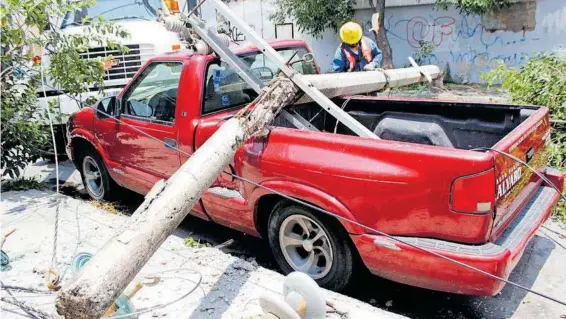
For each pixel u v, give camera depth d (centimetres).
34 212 512
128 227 275
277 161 361
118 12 836
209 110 443
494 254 286
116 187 578
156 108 470
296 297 277
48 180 700
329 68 1625
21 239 445
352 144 329
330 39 1597
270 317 264
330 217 343
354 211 327
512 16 1336
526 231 329
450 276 295
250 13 1672
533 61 596
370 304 366
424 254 300
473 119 430
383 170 313
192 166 315
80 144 584
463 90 1308
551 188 407
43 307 336
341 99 497
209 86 442
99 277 248
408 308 364
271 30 1662
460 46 1427
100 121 534
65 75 595
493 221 296
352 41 654
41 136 627
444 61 1461
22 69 622
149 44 766
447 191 294
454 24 1419
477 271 280
